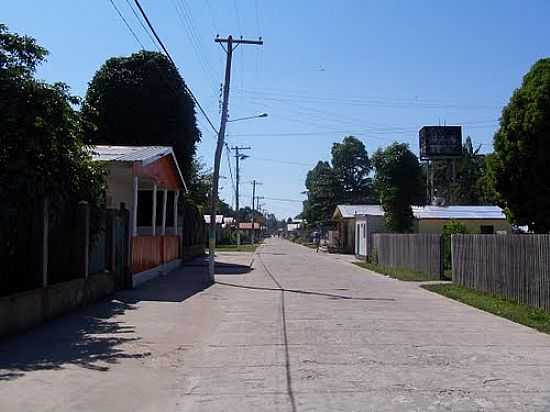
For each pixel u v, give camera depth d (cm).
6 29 1435
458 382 873
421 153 5975
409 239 3241
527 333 1307
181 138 3928
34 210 1379
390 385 854
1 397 796
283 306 1773
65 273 1598
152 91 3881
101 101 3862
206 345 1162
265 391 828
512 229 4256
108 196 2505
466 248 2259
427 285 2436
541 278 1641
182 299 1920
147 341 1198
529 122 2284
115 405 772
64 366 976
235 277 2881
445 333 1298
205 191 6134
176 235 3553
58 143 1488
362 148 9825
